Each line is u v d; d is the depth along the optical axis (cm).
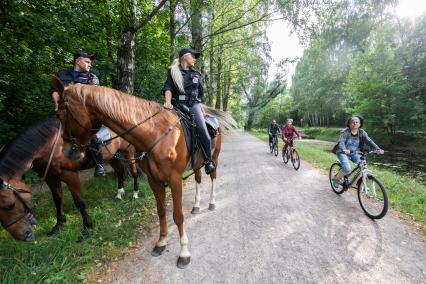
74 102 295
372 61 2647
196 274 324
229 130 507
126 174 716
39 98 704
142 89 1019
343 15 2011
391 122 2519
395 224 455
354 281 307
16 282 289
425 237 409
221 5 1336
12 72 636
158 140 321
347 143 559
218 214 506
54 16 650
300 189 674
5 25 573
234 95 3791
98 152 434
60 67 739
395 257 354
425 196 581
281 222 468
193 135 359
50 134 361
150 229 442
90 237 404
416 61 2489
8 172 311
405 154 2033
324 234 421
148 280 313
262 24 1339
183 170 347
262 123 5559
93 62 788
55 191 429
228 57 2409
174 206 339
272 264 341
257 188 683
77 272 321
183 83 371
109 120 307
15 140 331
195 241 402
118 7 688
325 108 4409
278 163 1064
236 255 363
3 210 298
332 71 3553
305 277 315
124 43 707
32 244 378
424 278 311
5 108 691
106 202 557
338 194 623
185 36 1286
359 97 2772
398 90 2473
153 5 982
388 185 692
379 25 2539
